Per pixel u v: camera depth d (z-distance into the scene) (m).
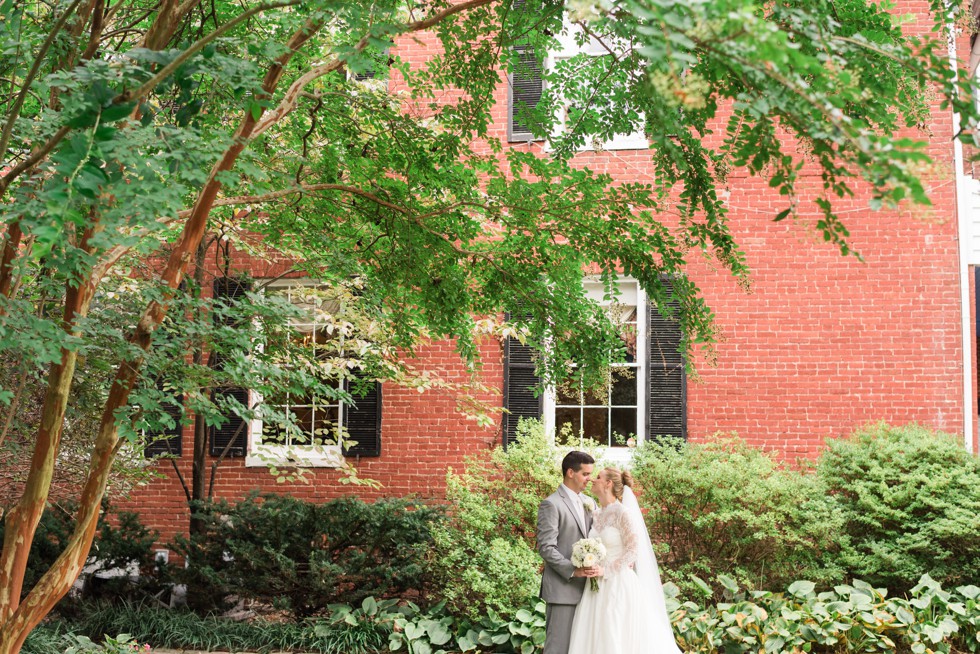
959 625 7.50
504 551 7.77
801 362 9.79
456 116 5.66
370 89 6.62
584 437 10.16
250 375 4.50
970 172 9.67
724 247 4.73
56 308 5.04
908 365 9.62
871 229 9.77
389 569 8.09
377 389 10.38
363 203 6.04
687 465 8.66
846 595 7.85
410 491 10.22
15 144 4.22
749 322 9.89
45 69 4.36
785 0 3.36
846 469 8.63
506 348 10.22
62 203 2.65
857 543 8.51
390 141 5.92
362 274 6.67
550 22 4.64
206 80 4.57
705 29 2.16
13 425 5.63
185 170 3.19
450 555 7.83
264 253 8.62
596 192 5.42
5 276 4.30
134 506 10.48
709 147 9.70
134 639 7.66
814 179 9.83
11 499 7.40
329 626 7.77
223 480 10.38
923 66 2.81
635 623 5.62
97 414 6.88
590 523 6.02
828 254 9.84
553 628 5.82
